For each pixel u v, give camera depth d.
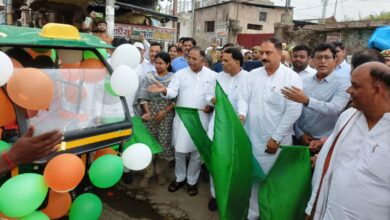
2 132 2.20
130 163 2.60
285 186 2.68
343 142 2.00
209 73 4.10
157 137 4.34
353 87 1.86
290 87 3.01
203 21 28.83
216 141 2.74
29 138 1.79
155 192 4.23
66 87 2.37
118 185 4.35
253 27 26.52
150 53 5.04
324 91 3.29
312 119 3.43
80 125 2.33
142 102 4.26
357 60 2.53
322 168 2.19
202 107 4.07
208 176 4.67
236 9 25.62
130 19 12.66
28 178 1.96
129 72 2.47
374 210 1.83
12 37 2.21
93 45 2.48
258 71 3.36
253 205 3.34
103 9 11.18
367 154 1.84
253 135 3.34
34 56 2.35
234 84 3.83
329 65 3.24
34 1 10.69
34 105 1.99
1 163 1.76
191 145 4.00
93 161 2.52
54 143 1.85
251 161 2.84
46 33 2.26
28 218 2.06
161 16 13.13
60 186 1.96
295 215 2.62
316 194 2.22
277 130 3.11
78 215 2.41
